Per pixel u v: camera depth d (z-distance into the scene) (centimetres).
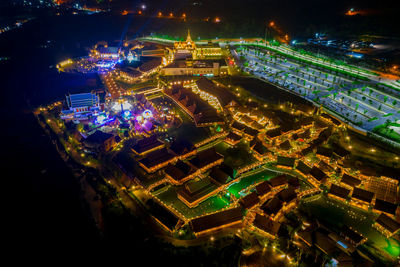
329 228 9438
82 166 12612
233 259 8431
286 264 8225
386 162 12106
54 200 10969
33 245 9275
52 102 18238
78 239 9425
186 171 11419
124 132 14812
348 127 14638
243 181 11588
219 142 14025
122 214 9944
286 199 10012
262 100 17700
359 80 19975
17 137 14950
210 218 9300
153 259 8475
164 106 17362
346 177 11119
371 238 9094
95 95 16762
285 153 12975
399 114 15638
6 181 11950
